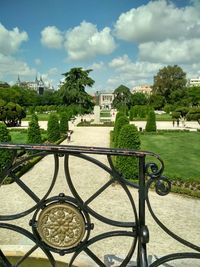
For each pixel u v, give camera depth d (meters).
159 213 7.84
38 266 3.04
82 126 36.81
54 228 1.77
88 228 1.79
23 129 30.66
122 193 9.44
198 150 18.91
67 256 2.92
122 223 1.80
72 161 14.69
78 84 59.19
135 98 82.94
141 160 1.71
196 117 34.94
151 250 5.84
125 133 11.59
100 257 5.49
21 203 8.55
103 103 111.75
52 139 22.30
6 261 2.02
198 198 9.23
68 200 1.76
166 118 49.50
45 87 165.88
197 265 2.66
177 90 72.00
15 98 69.19
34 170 12.92
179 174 12.56
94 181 11.05
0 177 1.79
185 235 6.57
